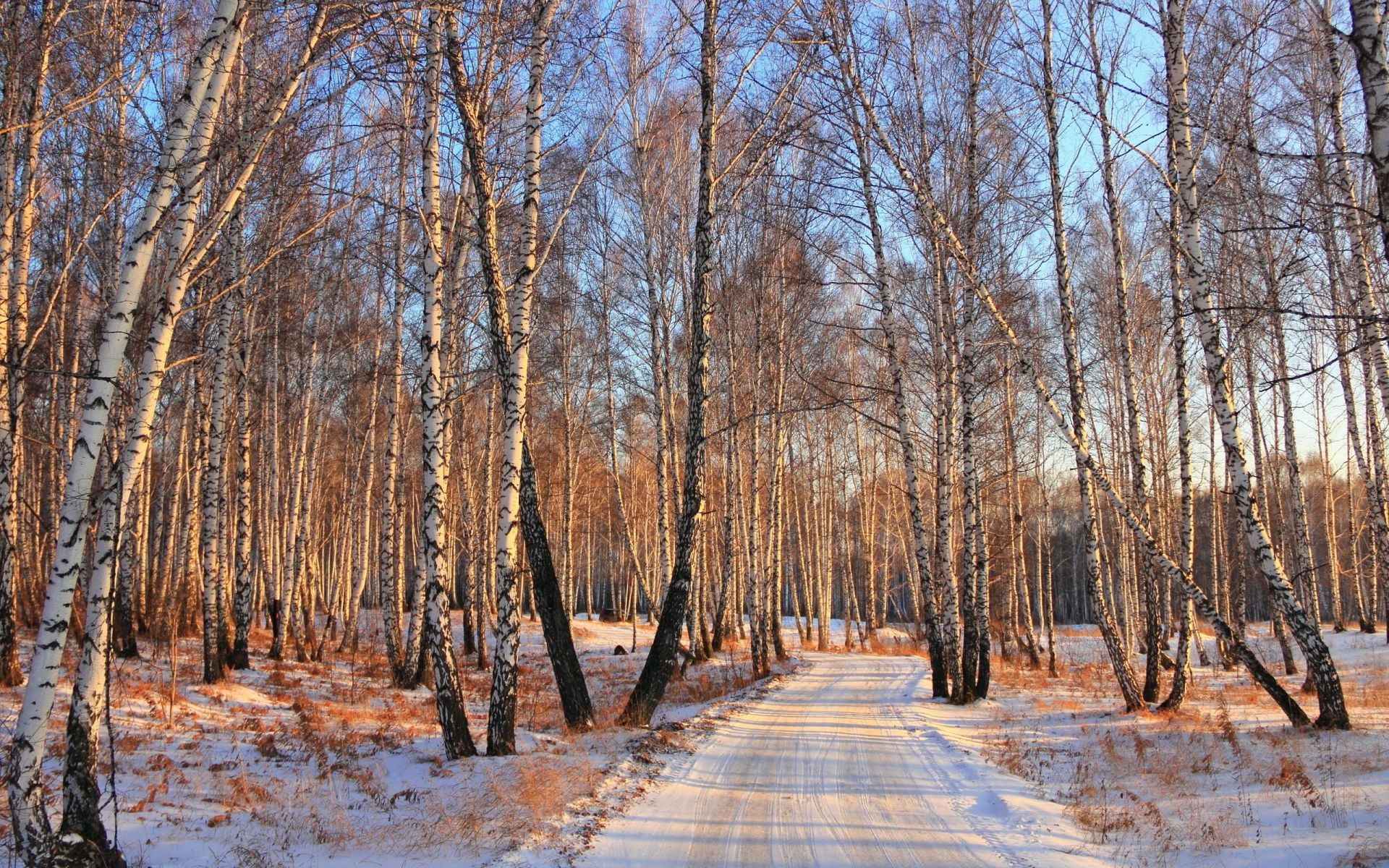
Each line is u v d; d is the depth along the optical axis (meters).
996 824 7.64
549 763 8.70
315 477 27.30
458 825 6.81
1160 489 25.16
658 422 22.84
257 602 31.58
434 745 10.80
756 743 11.41
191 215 6.67
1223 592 28.44
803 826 7.38
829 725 13.15
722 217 21.27
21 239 11.73
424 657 18.27
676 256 22.61
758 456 25.41
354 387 24.09
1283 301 15.95
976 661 17.47
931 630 17.27
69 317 15.97
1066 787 9.45
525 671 22.48
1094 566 15.20
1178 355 14.90
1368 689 15.96
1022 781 9.59
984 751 11.47
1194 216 12.07
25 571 21.83
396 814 7.51
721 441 27.58
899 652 33.44
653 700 12.10
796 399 27.73
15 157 10.47
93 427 5.94
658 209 22.22
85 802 5.91
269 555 26.88
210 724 11.84
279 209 13.33
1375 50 5.91
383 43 8.93
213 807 7.65
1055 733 12.98
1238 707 15.18
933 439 20.38
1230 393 12.42
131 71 10.57
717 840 6.89
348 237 16.41
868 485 38.94
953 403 17.25
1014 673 22.73
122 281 6.08
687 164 22.39
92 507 6.23
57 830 6.49
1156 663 15.96
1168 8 12.04
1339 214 10.07
